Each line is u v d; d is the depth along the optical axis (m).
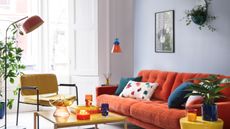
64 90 6.10
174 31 4.82
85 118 3.20
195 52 4.45
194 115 2.97
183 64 4.67
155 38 5.23
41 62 6.10
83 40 5.85
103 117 3.31
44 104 4.40
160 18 5.11
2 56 5.04
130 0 6.07
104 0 5.79
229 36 3.92
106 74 5.86
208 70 4.25
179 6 4.70
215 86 3.03
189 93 3.32
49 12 6.11
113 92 5.01
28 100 4.54
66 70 6.22
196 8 4.37
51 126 4.66
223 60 4.01
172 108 3.56
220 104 3.15
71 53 5.99
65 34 6.27
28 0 6.09
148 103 4.01
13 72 5.22
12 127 4.57
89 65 5.83
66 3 6.24
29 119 5.20
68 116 3.35
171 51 4.88
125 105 4.13
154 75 4.78
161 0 5.09
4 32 5.90
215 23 4.11
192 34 4.48
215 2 4.11
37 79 4.89
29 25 4.05
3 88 5.66
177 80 4.29
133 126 4.69
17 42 5.70
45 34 6.09
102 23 5.78
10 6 5.96
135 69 5.86
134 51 5.87
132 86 4.62
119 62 6.01
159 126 3.54
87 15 5.79
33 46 6.14
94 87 5.79
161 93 4.44
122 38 6.03
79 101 5.95
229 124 3.18
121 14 6.00
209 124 2.84
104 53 5.84
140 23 5.66
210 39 4.20
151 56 5.37
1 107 5.14
